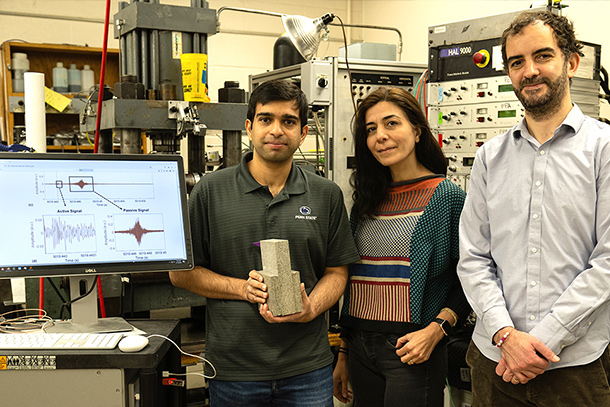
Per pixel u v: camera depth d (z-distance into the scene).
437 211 1.61
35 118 1.86
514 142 1.41
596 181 1.28
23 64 3.74
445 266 1.63
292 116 1.47
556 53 1.29
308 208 1.54
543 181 1.32
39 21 4.09
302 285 1.41
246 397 1.47
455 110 2.35
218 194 1.52
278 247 1.36
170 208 1.49
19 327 1.48
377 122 1.65
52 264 1.38
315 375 1.52
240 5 4.74
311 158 3.47
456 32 2.32
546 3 2.07
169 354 1.52
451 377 2.06
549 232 1.30
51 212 1.40
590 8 3.19
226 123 2.01
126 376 1.33
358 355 1.70
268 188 1.53
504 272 1.38
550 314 1.25
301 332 1.51
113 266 1.42
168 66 1.98
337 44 5.17
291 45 2.73
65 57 4.03
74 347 1.31
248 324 1.47
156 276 1.89
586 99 2.28
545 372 1.29
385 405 1.60
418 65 2.56
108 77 4.18
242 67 4.80
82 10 4.20
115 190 1.45
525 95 1.31
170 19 1.96
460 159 2.36
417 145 1.72
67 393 1.30
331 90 2.38
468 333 2.11
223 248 1.51
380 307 1.62
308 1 5.00
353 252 1.62
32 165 1.39
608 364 1.29
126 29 1.99
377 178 1.72
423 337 1.55
